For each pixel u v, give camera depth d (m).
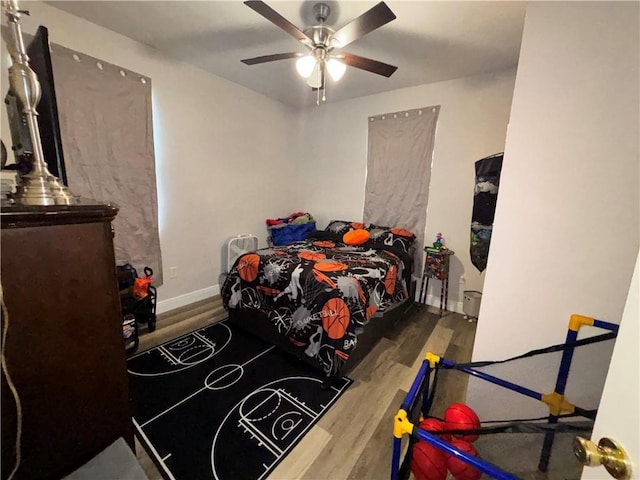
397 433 0.89
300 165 4.33
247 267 2.43
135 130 2.46
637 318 0.47
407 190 3.38
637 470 0.44
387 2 1.76
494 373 1.39
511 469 1.00
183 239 3.01
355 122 3.72
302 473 1.29
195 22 2.09
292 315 2.08
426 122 3.16
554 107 1.14
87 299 0.81
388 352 2.30
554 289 1.22
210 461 1.33
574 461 0.88
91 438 0.87
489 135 2.83
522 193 1.24
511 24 1.96
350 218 3.91
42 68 1.01
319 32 1.76
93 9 1.97
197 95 2.92
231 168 3.38
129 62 2.38
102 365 0.87
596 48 1.04
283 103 3.91
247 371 1.98
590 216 1.12
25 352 0.71
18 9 0.79
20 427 0.71
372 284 2.22
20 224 0.67
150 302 2.43
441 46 2.28
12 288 0.67
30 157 0.97
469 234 3.03
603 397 0.51
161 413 1.59
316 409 1.66
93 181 2.27
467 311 2.95
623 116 1.02
